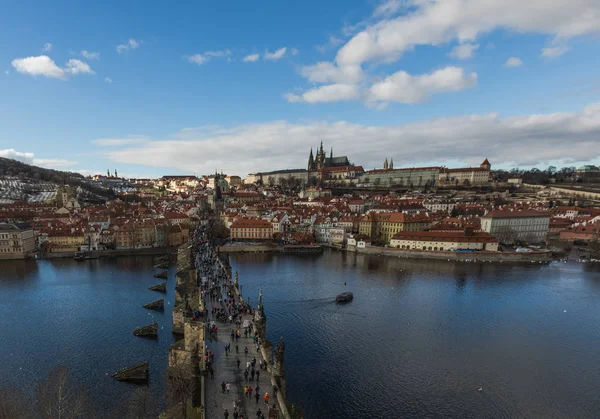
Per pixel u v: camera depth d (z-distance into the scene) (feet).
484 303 415.23
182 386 185.57
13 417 189.88
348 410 229.25
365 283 496.23
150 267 580.30
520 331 342.44
